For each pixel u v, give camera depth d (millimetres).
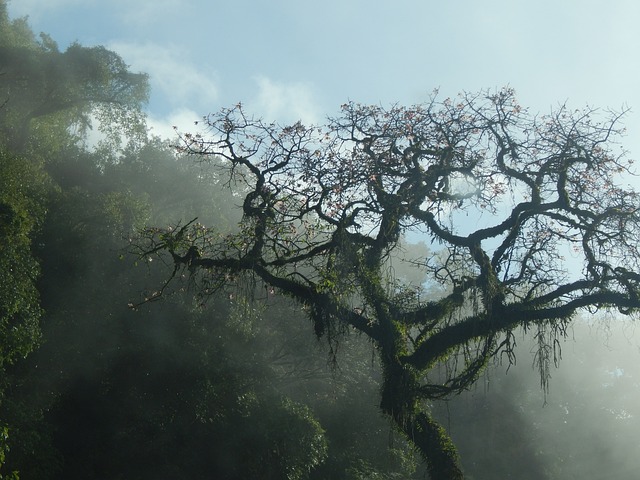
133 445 27547
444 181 15758
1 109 38094
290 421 27625
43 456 23281
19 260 23766
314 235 16234
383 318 14742
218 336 28891
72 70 39531
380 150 16031
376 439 31688
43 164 35656
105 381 28500
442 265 15734
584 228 14992
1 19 41031
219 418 27750
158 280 29266
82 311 29031
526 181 15477
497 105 15820
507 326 14820
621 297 14148
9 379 24641
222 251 16297
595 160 15398
